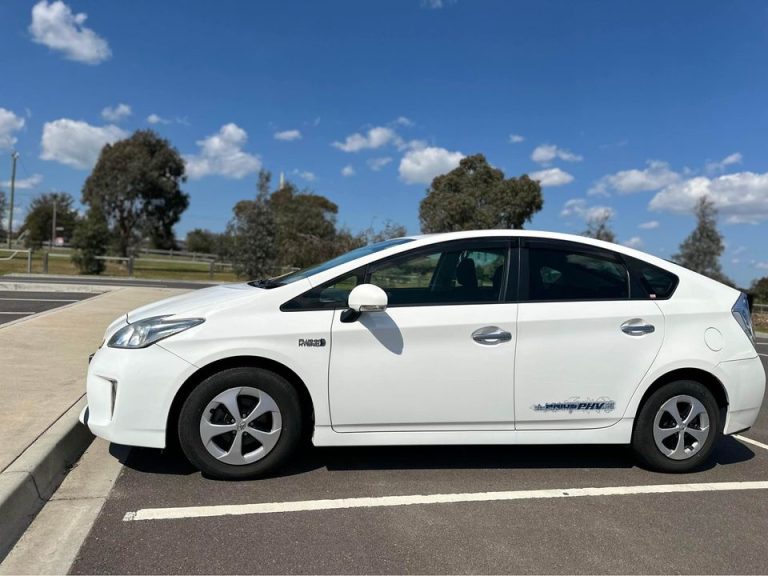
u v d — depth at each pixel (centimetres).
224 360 391
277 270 2770
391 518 356
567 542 335
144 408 379
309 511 361
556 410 421
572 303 427
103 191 4631
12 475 345
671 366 432
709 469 461
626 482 427
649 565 314
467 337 407
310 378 394
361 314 400
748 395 449
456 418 410
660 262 453
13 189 5244
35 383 552
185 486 389
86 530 327
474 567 306
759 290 3641
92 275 2739
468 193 4544
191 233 8356
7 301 1322
